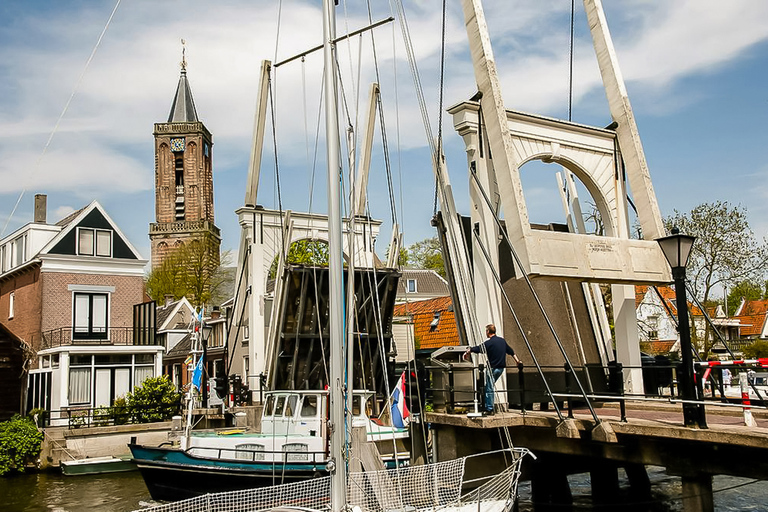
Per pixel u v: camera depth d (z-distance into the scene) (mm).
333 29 9711
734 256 34688
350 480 9711
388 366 19906
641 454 10750
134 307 34438
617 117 15227
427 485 10453
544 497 14922
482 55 13477
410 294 53281
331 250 9039
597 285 16594
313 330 18141
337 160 9289
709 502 9867
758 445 8547
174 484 16266
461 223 14766
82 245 33875
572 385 15117
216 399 29172
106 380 31422
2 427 25812
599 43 15727
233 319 23828
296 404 16219
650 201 14359
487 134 13500
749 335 54500
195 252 68500
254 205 22891
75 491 21375
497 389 13445
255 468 15609
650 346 44250
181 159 86250
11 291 36406
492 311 13648
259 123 21750
